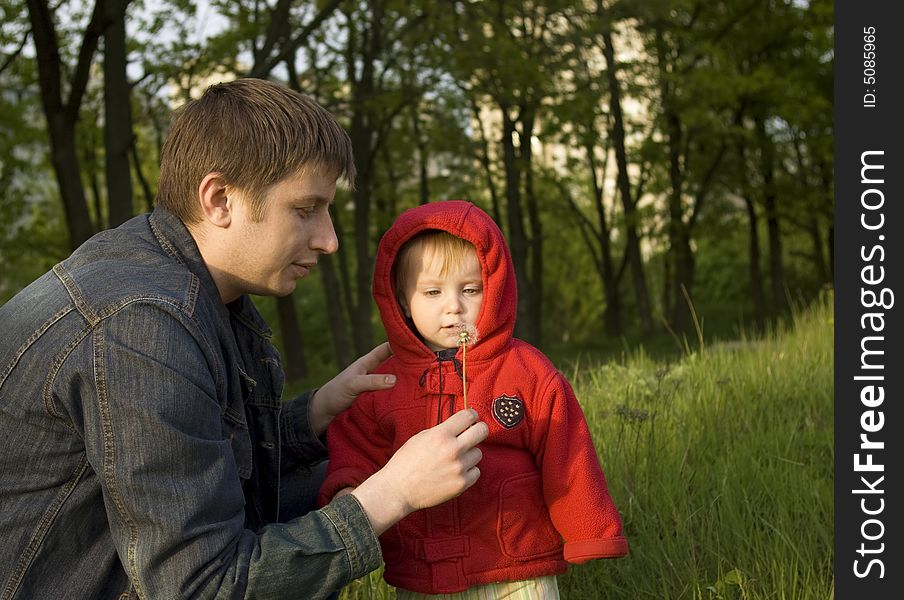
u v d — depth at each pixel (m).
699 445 4.16
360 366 2.58
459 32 15.11
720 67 20.89
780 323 7.91
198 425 1.87
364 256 19.48
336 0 13.08
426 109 19.44
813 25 20.84
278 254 2.11
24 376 1.85
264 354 2.37
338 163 2.11
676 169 23.66
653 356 8.43
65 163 11.73
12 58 14.69
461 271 2.36
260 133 2.02
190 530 1.79
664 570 3.01
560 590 3.01
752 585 2.78
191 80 16.36
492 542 2.28
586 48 17.98
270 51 13.20
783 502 3.43
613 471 3.65
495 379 2.35
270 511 2.40
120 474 1.79
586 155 24.86
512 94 16.28
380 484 1.97
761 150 23.56
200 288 2.02
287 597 1.87
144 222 2.12
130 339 1.84
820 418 4.86
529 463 2.34
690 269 24.09
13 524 1.87
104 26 11.07
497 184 23.81
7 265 20.31
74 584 1.91
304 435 2.56
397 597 2.41
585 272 34.03
